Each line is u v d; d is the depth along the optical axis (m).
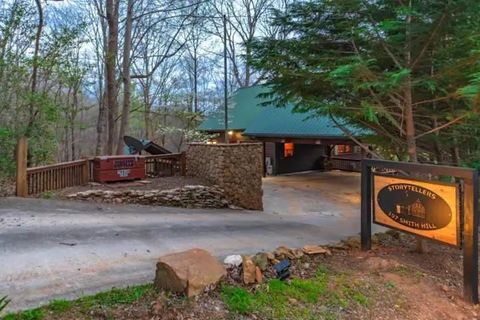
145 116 21.48
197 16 15.88
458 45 4.01
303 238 5.97
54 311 2.66
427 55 4.33
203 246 4.86
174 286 2.93
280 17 5.14
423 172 3.87
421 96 4.82
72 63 14.61
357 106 5.00
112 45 12.60
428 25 3.96
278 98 5.96
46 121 9.88
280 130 16.06
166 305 2.74
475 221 3.45
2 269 3.54
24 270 3.55
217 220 7.21
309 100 5.09
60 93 12.75
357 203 11.55
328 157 20.67
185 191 8.98
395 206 4.23
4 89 8.94
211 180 10.05
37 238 4.62
